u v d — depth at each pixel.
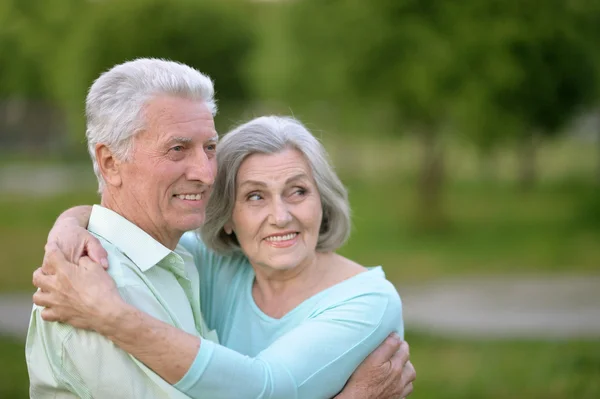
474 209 19.23
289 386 2.12
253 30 17.86
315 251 2.61
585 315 9.02
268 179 2.38
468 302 9.85
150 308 2.12
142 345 1.96
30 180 24.02
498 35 13.25
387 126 15.63
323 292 2.43
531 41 13.50
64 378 2.07
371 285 2.40
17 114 29.58
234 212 2.47
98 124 2.19
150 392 2.03
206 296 2.71
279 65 15.79
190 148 2.21
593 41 14.76
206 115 2.23
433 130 15.59
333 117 16.47
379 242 14.77
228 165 2.44
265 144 2.40
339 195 2.56
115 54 16.22
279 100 17.25
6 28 22.92
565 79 14.15
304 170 2.44
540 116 14.31
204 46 16.97
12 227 15.77
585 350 7.28
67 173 25.81
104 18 16.36
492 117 13.47
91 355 2.02
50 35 22.09
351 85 14.27
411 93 13.84
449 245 14.45
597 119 25.59
